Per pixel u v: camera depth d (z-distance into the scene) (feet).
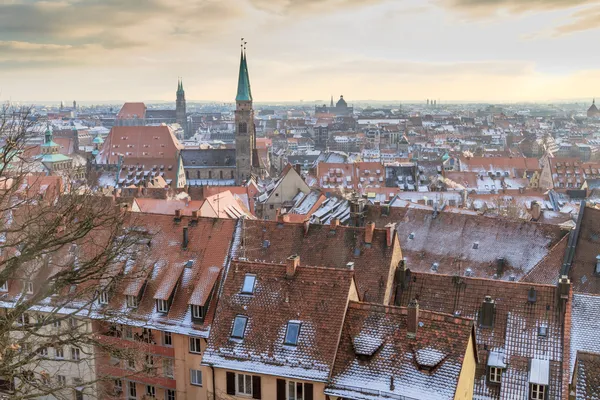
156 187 512.22
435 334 151.64
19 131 151.53
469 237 263.70
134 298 200.23
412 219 283.18
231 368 161.38
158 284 202.69
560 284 171.63
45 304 176.35
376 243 212.02
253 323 167.94
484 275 247.91
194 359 192.44
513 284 180.96
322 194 405.59
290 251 220.64
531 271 239.91
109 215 203.62
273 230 227.20
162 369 195.83
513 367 164.35
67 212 154.51
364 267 207.31
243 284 176.14
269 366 158.92
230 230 214.69
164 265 208.85
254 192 534.37
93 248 197.88
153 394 199.82
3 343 119.24
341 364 155.74
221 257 207.62
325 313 163.94
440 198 489.26
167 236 217.36
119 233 189.78
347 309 165.48
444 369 145.28
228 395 164.76
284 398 158.40
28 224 149.69
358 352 154.81
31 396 120.37
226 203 353.10
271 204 481.46
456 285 188.75
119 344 185.88
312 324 162.91
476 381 165.48
